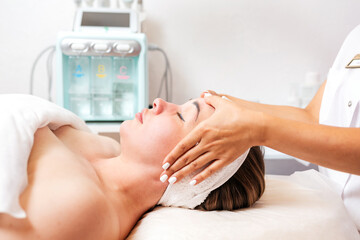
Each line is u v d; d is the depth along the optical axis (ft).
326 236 3.05
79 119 4.12
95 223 2.47
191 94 8.14
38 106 3.24
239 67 8.18
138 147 3.21
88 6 7.24
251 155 3.51
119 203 3.07
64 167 2.69
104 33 6.34
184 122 3.28
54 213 2.29
